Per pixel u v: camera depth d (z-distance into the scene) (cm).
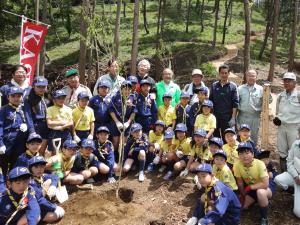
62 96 662
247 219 567
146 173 723
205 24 3136
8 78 1989
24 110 623
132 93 748
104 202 610
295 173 572
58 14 2766
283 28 3072
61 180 646
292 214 581
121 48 2462
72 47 2628
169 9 3434
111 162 701
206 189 511
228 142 643
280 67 2264
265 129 726
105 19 817
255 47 2684
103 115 738
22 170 489
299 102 675
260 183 549
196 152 675
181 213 584
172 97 779
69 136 683
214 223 484
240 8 3803
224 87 717
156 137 749
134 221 561
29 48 852
